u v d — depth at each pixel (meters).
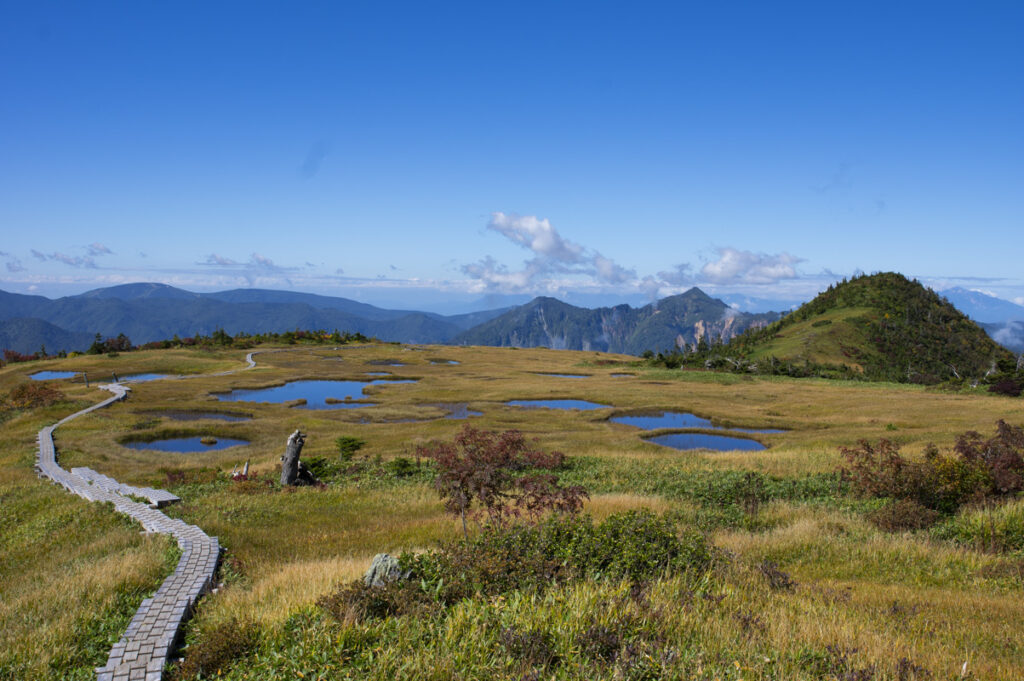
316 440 43.34
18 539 18.28
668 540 10.30
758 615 7.71
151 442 45.16
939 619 8.54
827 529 16.23
